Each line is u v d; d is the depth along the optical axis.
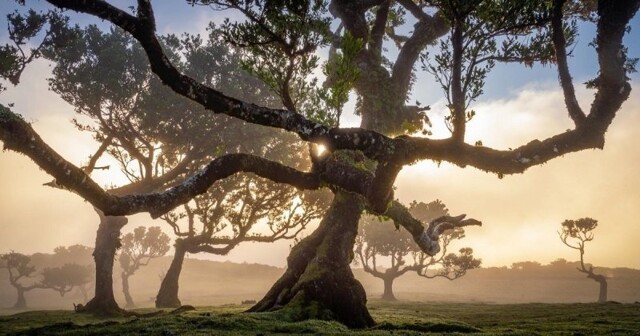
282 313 15.50
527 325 17.11
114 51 33.81
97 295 30.42
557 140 8.09
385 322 15.95
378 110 22.69
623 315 22.14
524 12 8.67
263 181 40.34
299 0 9.23
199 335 11.23
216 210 40.50
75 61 33.94
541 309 29.47
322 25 9.56
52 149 5.89
